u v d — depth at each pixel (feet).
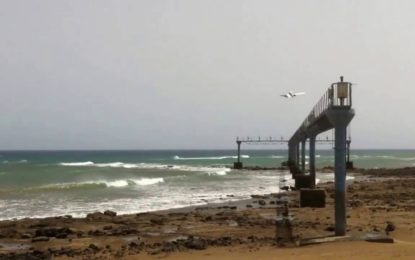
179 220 86.33
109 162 409.28
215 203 117.60
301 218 86.02
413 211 92.32
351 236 60.75
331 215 89.76
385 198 119.44
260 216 90.79
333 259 48.39
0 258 56.65
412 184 165.89
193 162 435.94
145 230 76.02
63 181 175.83
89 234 72.84
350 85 63.36
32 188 142.41
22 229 76.95
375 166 362.53
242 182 190.19
